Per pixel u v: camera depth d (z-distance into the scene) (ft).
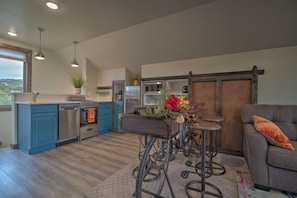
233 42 8.77
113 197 5.05
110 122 14.69
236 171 6.93
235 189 5.55
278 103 8.30
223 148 9.42
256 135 5.61
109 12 7.48
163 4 6.84
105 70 15.56
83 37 10.74
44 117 9.25
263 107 7.77
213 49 9.59
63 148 9.70
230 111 9.34
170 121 3.09
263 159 5.45
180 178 6.32
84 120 12.00
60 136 10.16
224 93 9.52
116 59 13.44
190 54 10.49
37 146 8.89
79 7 7.07
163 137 3.04
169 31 9.16
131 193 5.25
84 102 11.96
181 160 8.11
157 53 11.32
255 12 6.96
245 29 7.89
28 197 4.98
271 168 5.34
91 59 14.42
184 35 9.19
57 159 7.97
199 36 9.00
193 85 10.56
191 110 4.51
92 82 15.28
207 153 8.56
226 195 5.22
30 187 5.51
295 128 6.96
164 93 4.07
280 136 5.40
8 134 11.59
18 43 11.91
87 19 8.20
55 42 11.82
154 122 3.12
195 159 8.20
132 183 5.85
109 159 8.04
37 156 8.32
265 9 6.74
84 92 14.53
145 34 9.84
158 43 10.36
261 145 5.47
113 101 14.65
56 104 9.91
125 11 7.39
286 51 8.16
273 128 5.62
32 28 9.39
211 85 9.98
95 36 10.52
